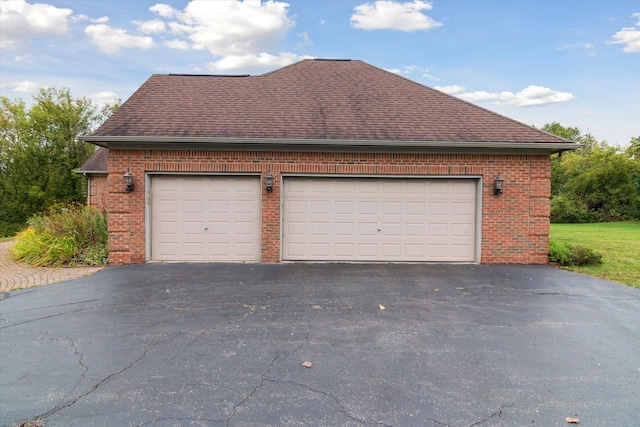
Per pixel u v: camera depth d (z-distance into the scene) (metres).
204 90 11.52
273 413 3.17
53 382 3.69
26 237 11.37
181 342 4.66
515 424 3.04
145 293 6.92
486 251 9.89
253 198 9.93
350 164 9.82
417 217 10.05
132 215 9.64
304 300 6.51
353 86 12.01
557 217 26.81
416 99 11.41
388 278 8.20
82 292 7.00
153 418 3.09
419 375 3.85
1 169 30.91
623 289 7.35
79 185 31.33
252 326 5.22
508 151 9.78
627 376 3.86
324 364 4.08
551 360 4.22
